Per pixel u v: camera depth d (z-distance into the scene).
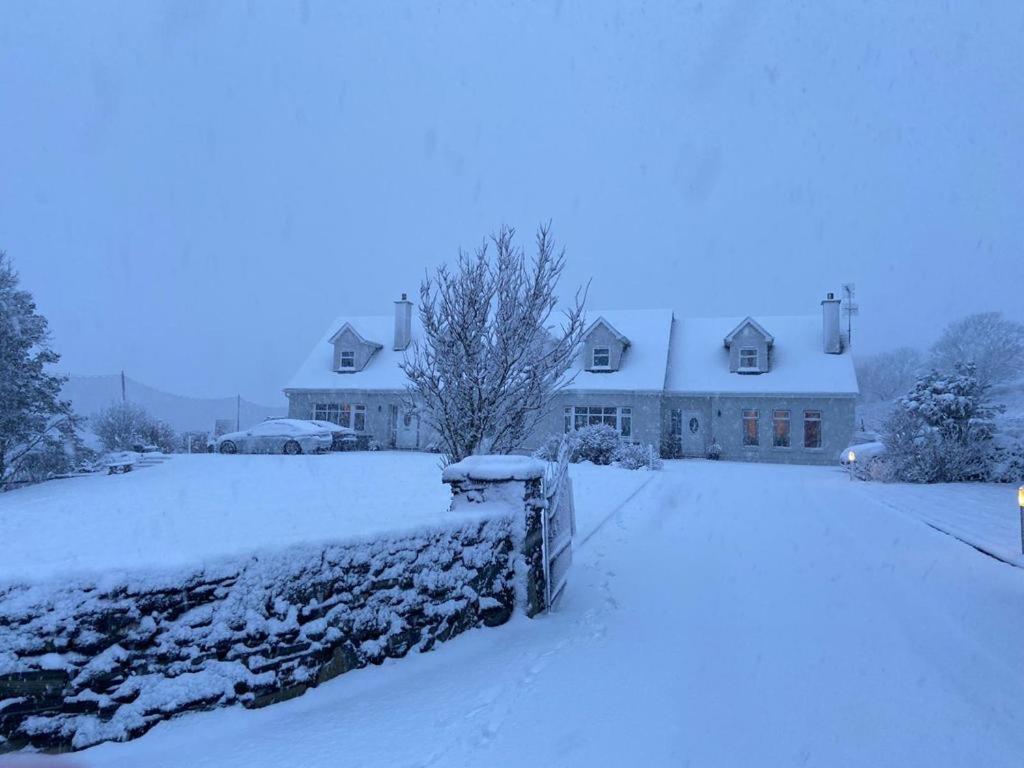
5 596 3.21
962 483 18.83
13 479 19.19
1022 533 8.67
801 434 29.66
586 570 8.03
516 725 3.85
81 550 7.78
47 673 3.25
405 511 10.71
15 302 19.36
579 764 3.40
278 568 4.12
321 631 4.28
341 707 4.07
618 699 4.23
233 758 3.39
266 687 3.94
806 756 3.51
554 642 5.39
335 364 34.91
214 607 3.81
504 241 8.10
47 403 19.42
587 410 31.33
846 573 7.77
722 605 6.45
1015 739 3.71
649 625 5.84
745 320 31.02
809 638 5.45
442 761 3.41
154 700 3.53
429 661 4.88
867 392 70.31
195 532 8.95
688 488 17.02
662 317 34.34
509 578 6.02
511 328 7.85
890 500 14.86
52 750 3.23
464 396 7.80
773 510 13.09
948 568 8.04
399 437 32.72
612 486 16.55
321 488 14.44
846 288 31.84
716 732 3.78
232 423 35.78
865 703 4.18
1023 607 6.35
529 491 6.34
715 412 30.73
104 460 22.45
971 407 19.66
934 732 3.79
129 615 3.51
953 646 5.24
